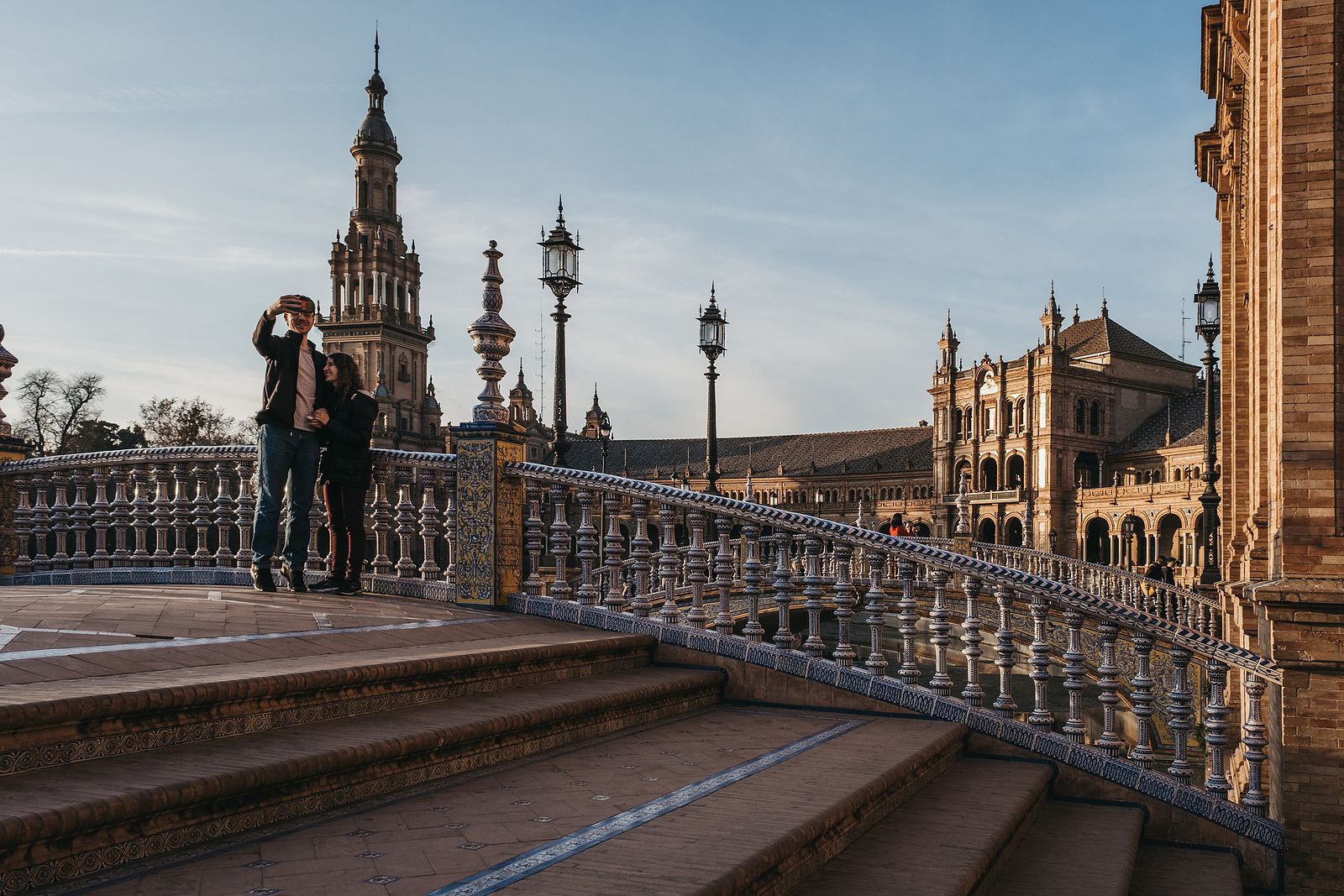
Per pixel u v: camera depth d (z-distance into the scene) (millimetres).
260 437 9945
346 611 8820
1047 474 107562
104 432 76062
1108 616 7922
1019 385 111875
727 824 4656
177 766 4457
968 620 8336
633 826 4590
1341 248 7703
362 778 5016
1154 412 116000
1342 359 7625
